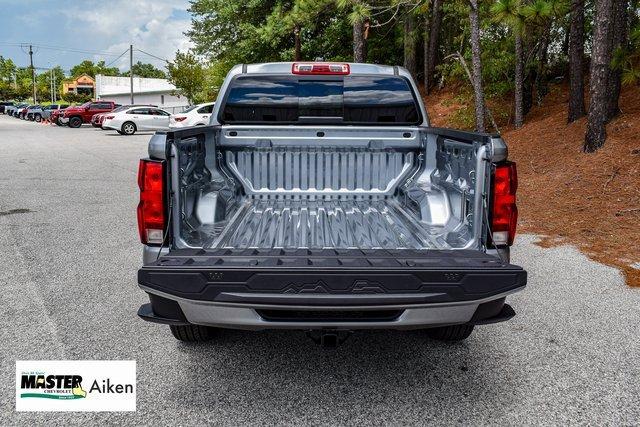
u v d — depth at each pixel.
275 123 4.73
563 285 5.23
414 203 4.33
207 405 3.14
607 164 9.27
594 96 9.93
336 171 4.84
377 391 3.32
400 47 25.17
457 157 3.84
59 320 4.33
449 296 2.83
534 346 3.95
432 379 3.47
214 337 4.04
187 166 3.66
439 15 21.77
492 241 3.25
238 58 29.59
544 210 8.19
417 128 4.73
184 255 3.05
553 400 3.22
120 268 5.70
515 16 9.52
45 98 130.88
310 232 4.03
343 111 4.73
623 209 7.75
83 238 6.95
